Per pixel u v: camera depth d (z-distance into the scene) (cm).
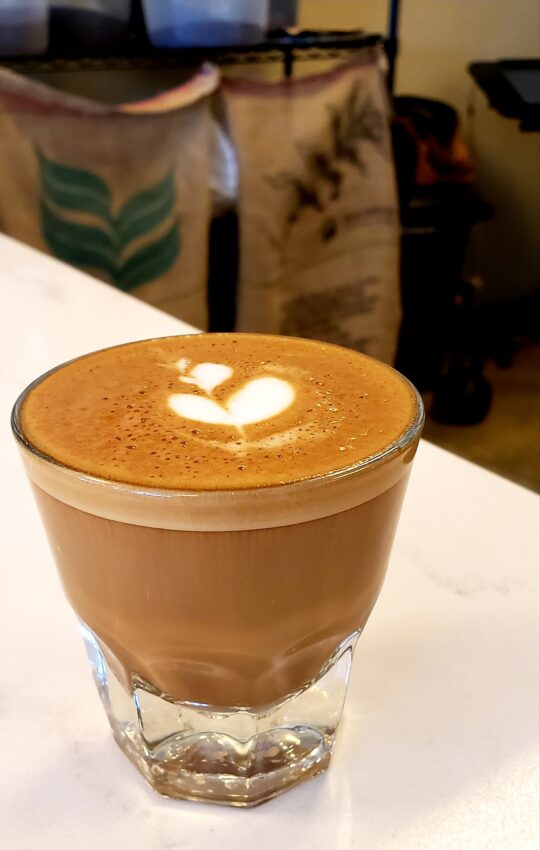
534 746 19
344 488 14
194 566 14
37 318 46
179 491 13
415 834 17
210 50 87
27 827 17
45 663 21
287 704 17
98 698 20
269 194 95
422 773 18
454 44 134
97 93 99
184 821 17
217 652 16
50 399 17
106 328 44
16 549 26
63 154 81
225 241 98
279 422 16
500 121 142
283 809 17
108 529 14
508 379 139
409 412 17
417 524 27
